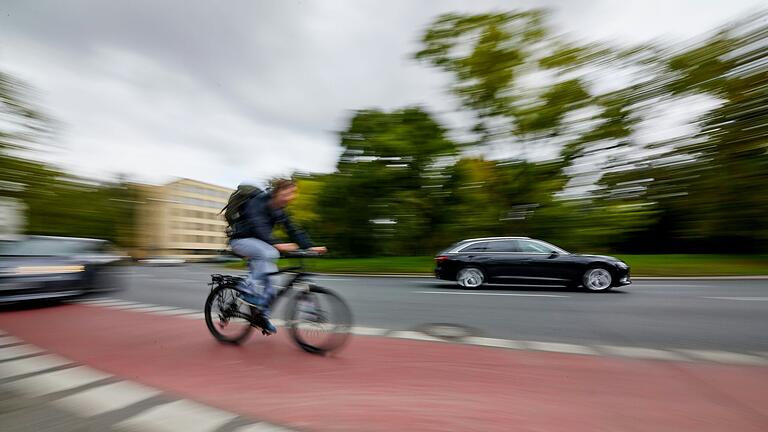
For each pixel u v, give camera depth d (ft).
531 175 67.15
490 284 35.53
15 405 8.71
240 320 13.61
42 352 12.87
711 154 63.72
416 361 11.78
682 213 69.05
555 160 66.74
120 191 232.53
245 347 13.35
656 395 9.16
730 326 17.17
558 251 31.89
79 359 12.05
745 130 59.77
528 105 64.59
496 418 8.00
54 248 24.31
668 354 12.62
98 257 25.35
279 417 8.05
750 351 13.07
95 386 9.78
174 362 11.70
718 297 27.07
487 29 64.69
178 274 64.64
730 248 85.46
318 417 8.04
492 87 65.31
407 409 8.42
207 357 12.20
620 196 67.46
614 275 30.30
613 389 9.54
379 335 15.23
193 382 10.05
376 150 79.30
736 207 61.93
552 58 63.16
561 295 28.30
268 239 13.07
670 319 18.76
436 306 23.22
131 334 15.35
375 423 7.79
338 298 12.40
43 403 8.80
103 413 8.29
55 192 131.95
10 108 88.84
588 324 17.58
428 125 78.64
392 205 82.23
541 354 12.58
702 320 18.51
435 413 8.23
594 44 61.46
